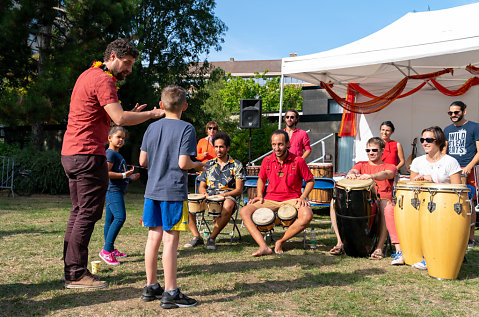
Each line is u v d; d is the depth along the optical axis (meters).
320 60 7.85
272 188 4.71
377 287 3.14
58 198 10.53
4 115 9.88
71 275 3.02
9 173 11.00
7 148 13.12
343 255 4.33
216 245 4.84
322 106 17.64
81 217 3.04
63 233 5.20
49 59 10.74
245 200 6.79
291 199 4.61
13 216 6.75
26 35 10.39
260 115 7.25
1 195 10.88
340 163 15.41
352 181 4.18
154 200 2.70
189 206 4.59
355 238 4.08
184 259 4.04
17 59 10.66
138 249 4.39
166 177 2.66
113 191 3.80
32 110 9.89
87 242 3.08
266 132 18.09
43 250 4.21
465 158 5.46
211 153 6.52
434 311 2.62
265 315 2.51
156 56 17.38
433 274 3.43
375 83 10.85
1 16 9.78
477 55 8.22
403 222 3.77
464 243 3.32
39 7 10.37
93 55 10.76
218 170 4.96
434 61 8.77
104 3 10.83
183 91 2.83
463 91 9.21
